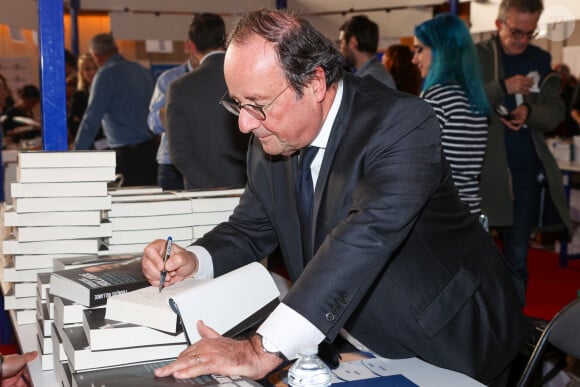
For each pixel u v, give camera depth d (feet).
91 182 5.55
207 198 6.10
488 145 9.90
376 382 3.89
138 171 14.03
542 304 13.69
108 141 14.11
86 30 25.68
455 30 8.02
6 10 14.02
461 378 4.09
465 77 7.95
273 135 3.77
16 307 5.58
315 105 3.74
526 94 10.04
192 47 10.13
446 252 4.38
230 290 4.15
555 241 19.25
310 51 3.60
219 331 3.95
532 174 10.48
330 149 4.11
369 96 4.11
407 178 3.80
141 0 14.32
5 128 17.95
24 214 5.46
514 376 5.93
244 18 3.70
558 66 18.58
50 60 6.62
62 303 4.25
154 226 5.89
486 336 4.44
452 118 7.83
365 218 3.72
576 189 16.60
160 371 3.47
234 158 9.73
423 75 8.47
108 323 3.87
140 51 25.30
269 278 4.47
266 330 3.60
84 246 5.62
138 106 13.91
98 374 3.71
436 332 4.24
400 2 13.74
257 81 3.53
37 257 5.54
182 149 9.70
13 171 12.79
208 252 4.83
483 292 4.51
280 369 3.85
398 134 3.89
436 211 4.39
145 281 4.46
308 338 3.61
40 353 4.83
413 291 4.24
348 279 3.65
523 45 10.23
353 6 14.06
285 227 4.51
